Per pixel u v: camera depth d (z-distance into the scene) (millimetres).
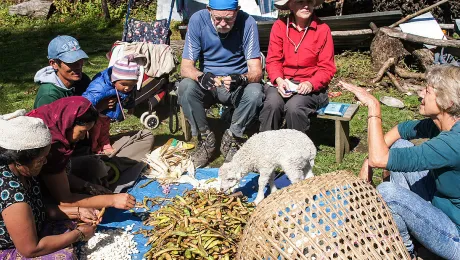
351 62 8039
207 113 6230
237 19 4840
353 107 5027
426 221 3033
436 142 2928
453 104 2910
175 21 11469
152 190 4395
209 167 4941
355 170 4785
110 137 5066
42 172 3457
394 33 7422
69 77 4301
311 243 2561
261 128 4902
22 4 12992
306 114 4773
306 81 4875
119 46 5969
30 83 7895
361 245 2604
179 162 4777
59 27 12148
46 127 2957
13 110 6691
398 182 3602
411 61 7898
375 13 7836
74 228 3342
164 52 5895
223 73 4992
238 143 4922
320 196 2803
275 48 5059
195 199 3945
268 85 5047
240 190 4340
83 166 4199
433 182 3445
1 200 2814
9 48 10375
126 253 3455
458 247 3047
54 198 3594
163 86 5945
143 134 4969
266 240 2709
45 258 3010
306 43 4926
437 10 8875
